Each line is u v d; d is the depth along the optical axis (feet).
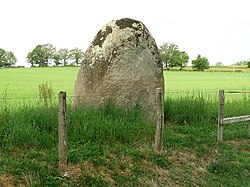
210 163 17.95
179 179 16.14
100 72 22.08
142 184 15.15
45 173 13.65
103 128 18.17
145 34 23.08
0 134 16.17
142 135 18.97
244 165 17.98
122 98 21.77
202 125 23.27
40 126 17.66
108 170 15.24
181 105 24.39
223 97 20.72
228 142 20.93
